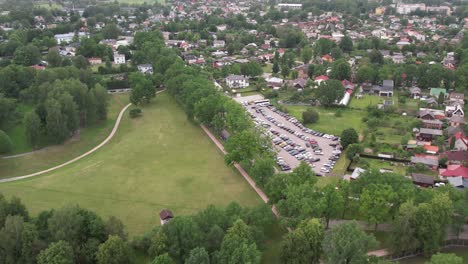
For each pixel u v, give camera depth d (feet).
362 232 337.72
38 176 570.05
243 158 551.18
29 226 357.82
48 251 329.11
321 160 601.21
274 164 534.78
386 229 423.64
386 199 405.80
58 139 648.79
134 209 474.49
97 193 512.63
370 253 383.86
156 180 543.80
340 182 451.94
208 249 354.95
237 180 540.11
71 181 545.85
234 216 380.78
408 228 370.73
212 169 572.51
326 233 345.92
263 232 387.75
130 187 526.57
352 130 634.43
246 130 588.50
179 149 642.63
